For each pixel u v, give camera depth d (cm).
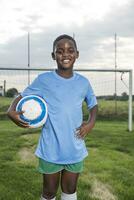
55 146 439
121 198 666
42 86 449
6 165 947
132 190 710
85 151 454
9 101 2531
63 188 455
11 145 1359
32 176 812
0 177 801
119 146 1323
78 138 445
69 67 448
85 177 817
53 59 464
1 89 2528
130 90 2052
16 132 1855
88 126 454
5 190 689
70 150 439
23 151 1241
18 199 634
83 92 455
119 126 2256
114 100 2692
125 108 2728
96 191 705
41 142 447
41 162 445
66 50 444
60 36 455
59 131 438
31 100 445
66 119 439
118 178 815
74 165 443
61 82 447
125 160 1050
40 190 693
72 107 442
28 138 1583
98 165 956
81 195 663
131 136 1684
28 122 441
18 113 441
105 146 1322
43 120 441
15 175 820
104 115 2697
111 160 1046
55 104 442
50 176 445
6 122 2433
